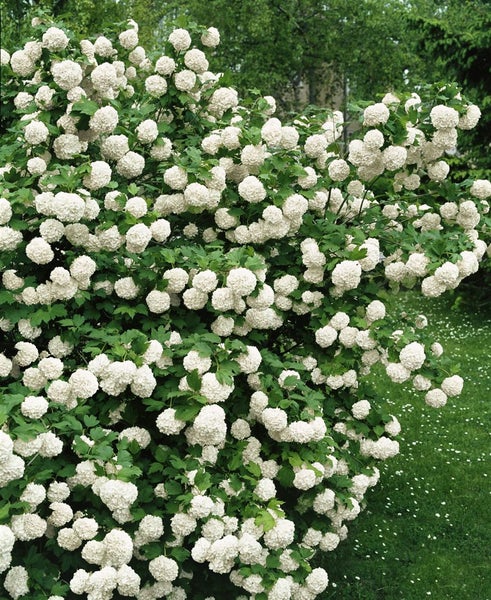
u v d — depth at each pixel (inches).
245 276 113.4
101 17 427.8
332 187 155.0
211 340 111.4
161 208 139.9
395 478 211.9
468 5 677.3
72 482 108.3
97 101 138.9
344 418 146.7
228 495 116.0
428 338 137.6
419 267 139.8
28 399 96.6
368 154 136.7
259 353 119.8
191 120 160.4
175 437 119.6
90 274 119.5
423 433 244.4
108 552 100.4
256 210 136.6
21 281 119.5
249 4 730.8
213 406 106.7
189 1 756.6
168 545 113.2
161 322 127.0
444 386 135.4
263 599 110.4
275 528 107.6
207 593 125.6
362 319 138.7
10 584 96.0
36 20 149.6
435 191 157.6
